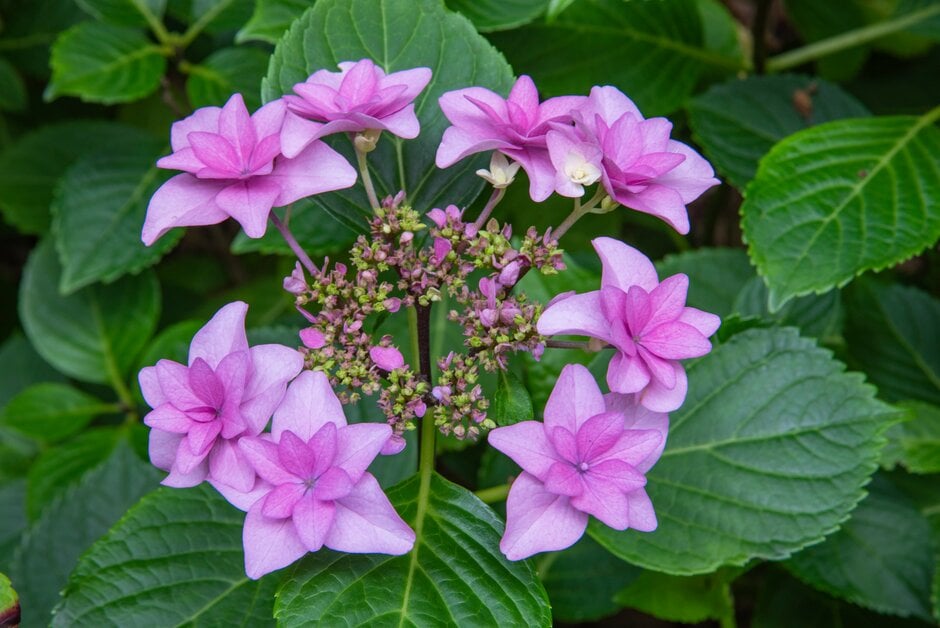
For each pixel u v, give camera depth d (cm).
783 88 71
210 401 50
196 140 51
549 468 50
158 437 51
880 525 65
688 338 50
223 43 74
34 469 69
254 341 64
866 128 64
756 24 74
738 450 58
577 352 62
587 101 53
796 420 58
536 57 70
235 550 58
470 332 53
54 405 71
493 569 53
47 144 79
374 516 50
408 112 53
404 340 66
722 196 80
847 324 71
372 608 52
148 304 73
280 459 49
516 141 53
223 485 50
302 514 49
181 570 57
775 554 57
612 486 50
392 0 59
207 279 86
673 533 58
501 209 74
